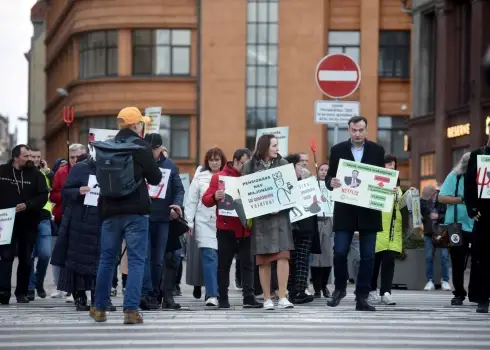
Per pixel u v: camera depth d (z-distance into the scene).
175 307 16.97
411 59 56.56
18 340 12.51
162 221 16.75
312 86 56.81
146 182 14.38
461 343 12.22
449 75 43.50
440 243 18.08
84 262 16.14
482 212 15.93
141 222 13.85
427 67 46.59
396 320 14.59
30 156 18.75
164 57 58.12
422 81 46.62
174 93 57.78
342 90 21.56
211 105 57.25
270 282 17.98
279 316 15.11
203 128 57.19
